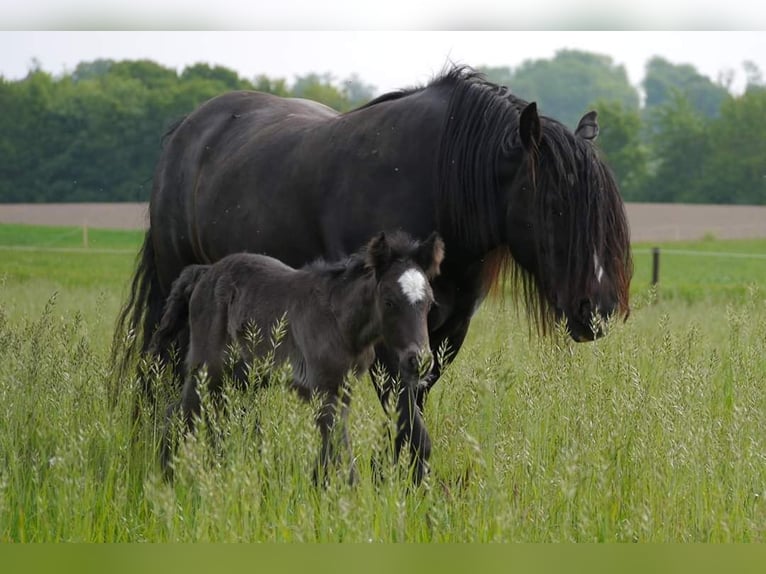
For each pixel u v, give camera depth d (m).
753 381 11.36
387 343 9.67
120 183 90.62
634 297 15.71
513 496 9.38
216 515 8.07
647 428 9.90
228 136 14.07
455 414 11.01
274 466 9.30
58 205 85.56
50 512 9.38
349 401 10.34
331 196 11.70
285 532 8.27
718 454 9.84
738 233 78.06
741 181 104.25
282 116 13.65
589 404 10.29
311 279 10.60
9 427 10.43
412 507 8.96
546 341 11.25
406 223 11.16
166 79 102.06
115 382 12.24
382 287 9.59
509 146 10.69
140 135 91.94
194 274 11.95
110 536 8.90
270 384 9.72
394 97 12.16
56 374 11.12
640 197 105.44
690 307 26.56
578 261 10.24
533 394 10.38
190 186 14.35
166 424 10.88
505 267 11.47
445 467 10.72
